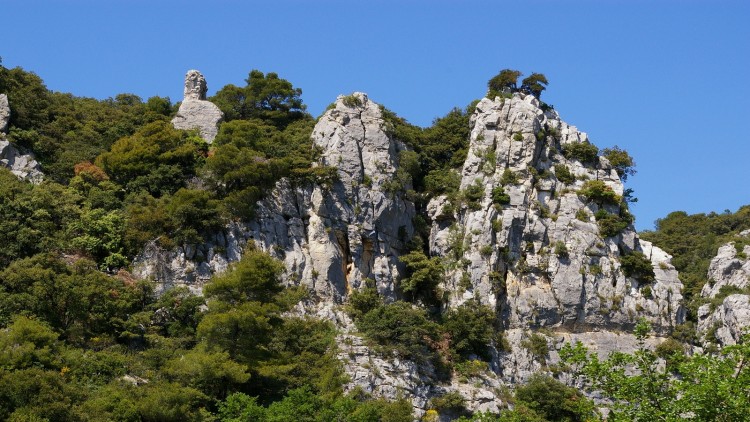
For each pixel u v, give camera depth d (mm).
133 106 166125
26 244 117250
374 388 114312
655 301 138125
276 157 136125
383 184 137125
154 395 96375
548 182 141000
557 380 127250
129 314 113375
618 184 145250
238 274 111438
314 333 116938
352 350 116938
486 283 132875
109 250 122938
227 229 125625
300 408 98812
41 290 107125
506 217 136500
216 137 144500
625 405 74500
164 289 119562
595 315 135000
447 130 152625
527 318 133125
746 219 196125
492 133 143625
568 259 136500
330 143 137875
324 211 131750
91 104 163125
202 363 102375
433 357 122000
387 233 135750
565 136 147625
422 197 144125
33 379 90500
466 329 125750
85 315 109438
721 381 71125
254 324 106688
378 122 142125
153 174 134250
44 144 140250
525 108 144000
